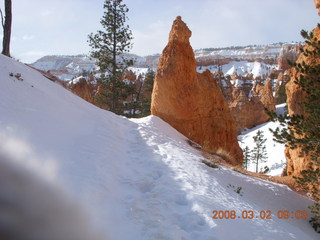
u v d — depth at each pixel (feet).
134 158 27.76
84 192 16.60
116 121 40.16
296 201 32.50
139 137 35.29
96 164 21.86
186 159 29.94
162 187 21.42
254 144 174.91
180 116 53.36
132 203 18.28
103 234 11.55
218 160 41.55
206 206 18.81
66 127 27.32
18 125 21.25
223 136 57.06
